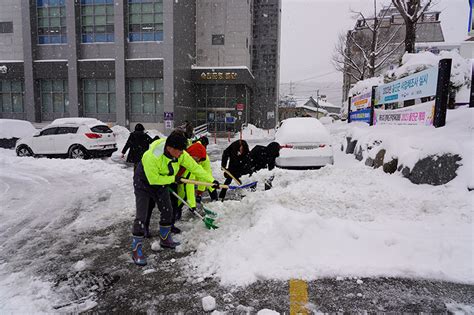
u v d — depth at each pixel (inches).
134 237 148.5
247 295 118.5
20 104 1132.5
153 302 117.6
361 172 283.1
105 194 294.4
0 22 1119.6
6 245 176.2
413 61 377.7
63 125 543.5
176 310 112.3
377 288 119.3
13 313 112.1
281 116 2640.3
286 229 154.3
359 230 156.8
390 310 107.2
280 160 322.7
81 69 1059.3
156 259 152.3
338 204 207.3
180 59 1075.3
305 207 204.2
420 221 172.7
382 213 188.1
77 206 255.1
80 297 122.1
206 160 224.8
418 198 201.2
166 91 1022.4
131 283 131.4
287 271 131.0
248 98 1352.1
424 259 133.9
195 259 147.5
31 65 1074.7
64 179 366.6
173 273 137.9
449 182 205.3
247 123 1294.3
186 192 185.8
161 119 1055.6
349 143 432.5
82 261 152.5
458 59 330.0
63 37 1080.2
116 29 1031.0
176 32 1032.8
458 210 177.0
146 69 1031.0
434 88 273.3
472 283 119.9
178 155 147.2
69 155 532.4
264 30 1460.4
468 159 204.4
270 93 1471.5
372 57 921.5
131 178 371.9
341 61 1266.0
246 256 141.8
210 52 1248.8
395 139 277.0
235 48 1238.3
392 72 408.8
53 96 1103.0
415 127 292.4
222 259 142.0
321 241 148.9
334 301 112.9
